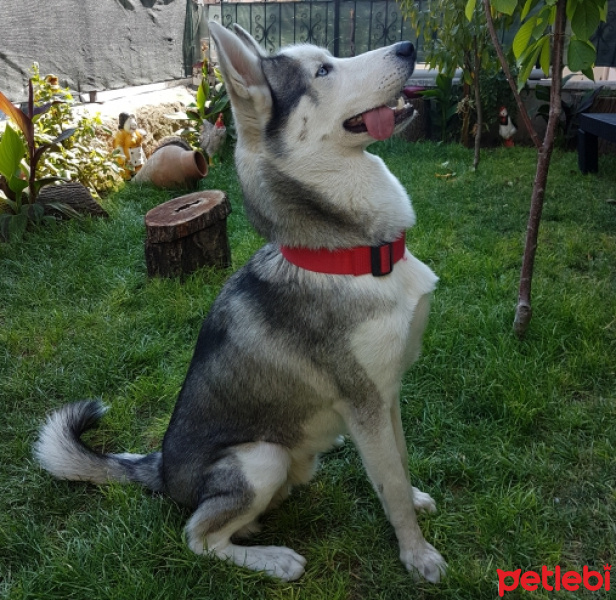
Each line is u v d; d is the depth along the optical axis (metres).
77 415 2.64
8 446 2.92
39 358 3.62
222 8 11.14
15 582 2.22
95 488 2.68
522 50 3.20
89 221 5.55
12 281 4.57
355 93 2.00
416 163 7.95
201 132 8.09
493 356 3.28
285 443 2.28
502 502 2.37
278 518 2.49
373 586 2.17
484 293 4.09
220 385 2.25
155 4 9.62
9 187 5.32
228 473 2.19
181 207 4.71
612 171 7.14
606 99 8.48
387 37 10.70
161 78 10.05
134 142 7.38
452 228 5.47
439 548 2.29
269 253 2.21
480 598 2.06
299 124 2.02
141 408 3.24
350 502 2.52
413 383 3.22
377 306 1.99
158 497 2.55
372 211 2.03
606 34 9.13
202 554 2.24
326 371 2.08
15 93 7.03
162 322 3.95
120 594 2.11
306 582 2.21
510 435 2.81
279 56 2.09
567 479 2.54
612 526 2.28
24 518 2.48
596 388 3.06
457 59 7.47
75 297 4.35
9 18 6.79
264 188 2.08
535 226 3.33
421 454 2.75
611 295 3.91
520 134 9.39
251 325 2.15
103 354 3.59
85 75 8.20
